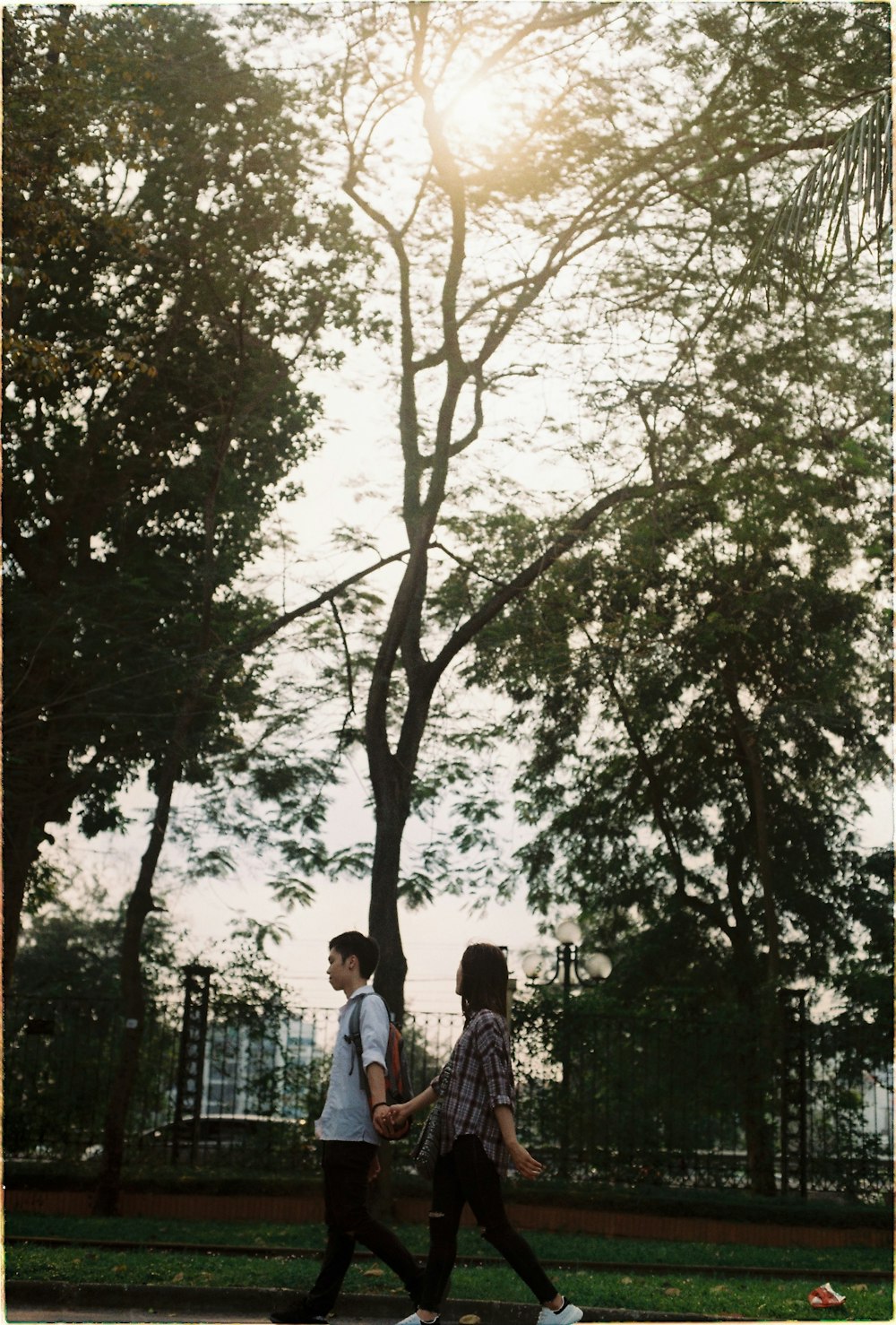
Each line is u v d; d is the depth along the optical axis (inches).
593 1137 704.4
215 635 727.7
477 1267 438.3
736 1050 708.7
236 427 722.2
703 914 883.4
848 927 884.6
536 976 723.4
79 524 751.7
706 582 784.9
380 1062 284.7
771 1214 643.5
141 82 622.8
